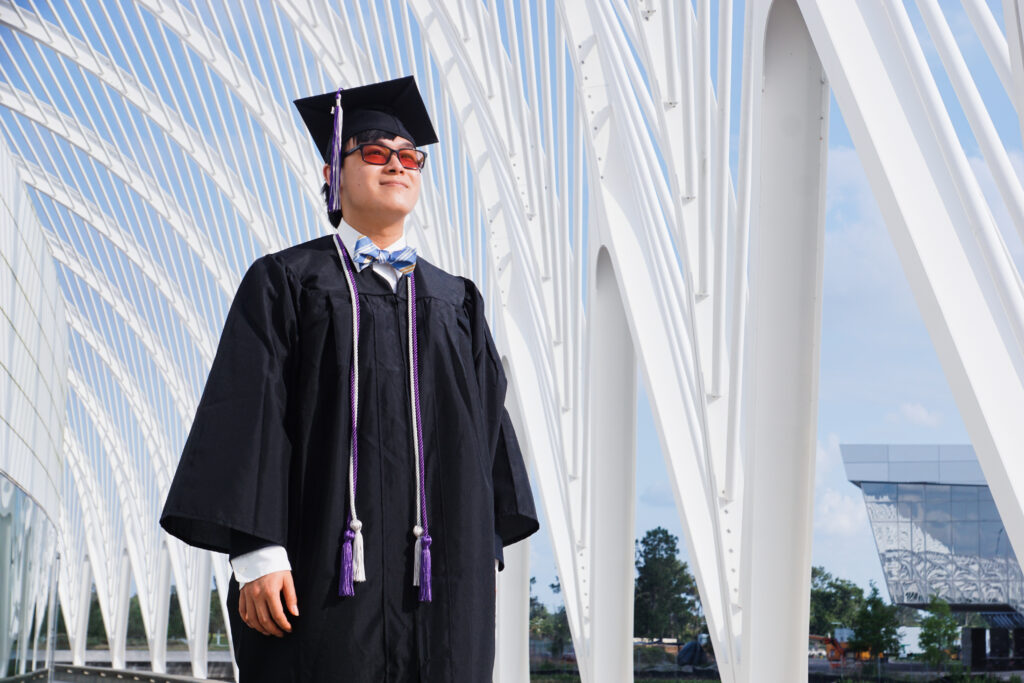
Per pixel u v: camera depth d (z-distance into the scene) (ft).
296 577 9.99
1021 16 14.80
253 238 104.17
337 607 9.86
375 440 10.28
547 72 51.72
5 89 99.96
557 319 55.93
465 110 63.36
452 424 10.71
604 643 44.62
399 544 10.16
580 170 51.37
